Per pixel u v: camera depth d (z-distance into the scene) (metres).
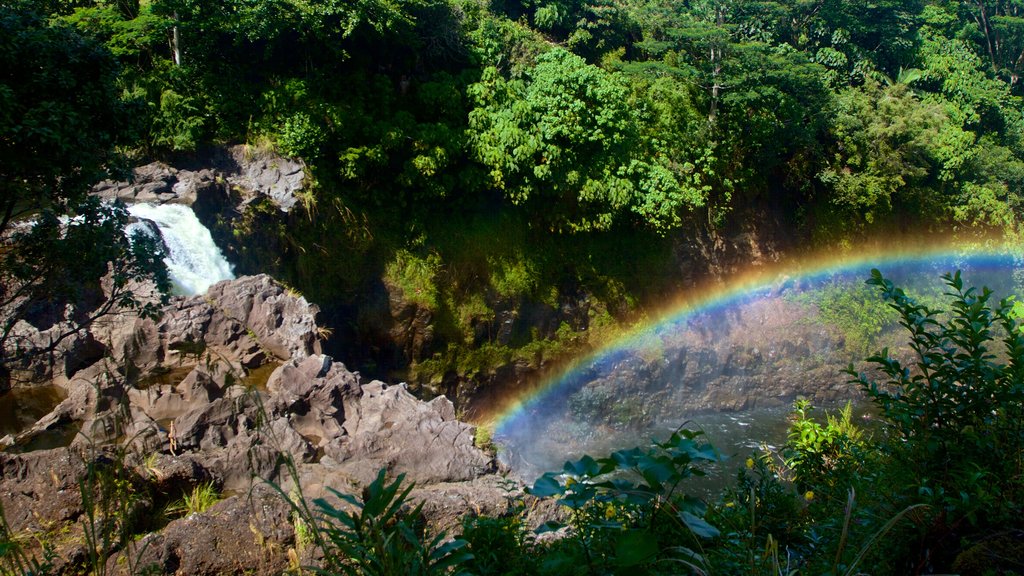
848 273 32.31
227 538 7.68
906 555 4.19
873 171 31.98
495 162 21.92
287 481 9.87
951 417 4.45
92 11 20.14
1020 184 38.34
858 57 37.34
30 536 7.51
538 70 23.17
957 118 38.31
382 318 21.41
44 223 9.27
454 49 23.69
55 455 8.34
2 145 8.51
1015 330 4.34
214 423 10.48
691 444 3.27
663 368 25.98
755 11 33.56
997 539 4.00
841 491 5.55
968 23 48.16
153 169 17.91
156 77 19.45
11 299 9.51
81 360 12.52
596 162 23.38
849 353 29.98
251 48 21.09
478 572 4.43
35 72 8.88
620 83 25.61
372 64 22.58
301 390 11.70
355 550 3.36
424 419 11.58
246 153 19.64
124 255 10.02
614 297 25.30
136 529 8.21
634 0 32.34
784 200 31.58
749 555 3.57
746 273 29.70
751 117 28.61
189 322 13.19
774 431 25.28
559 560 3.78
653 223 24.16
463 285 22.62
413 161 21.02
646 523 4.23
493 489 10.06
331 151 20.78
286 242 19.27
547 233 24.30
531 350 23.73
